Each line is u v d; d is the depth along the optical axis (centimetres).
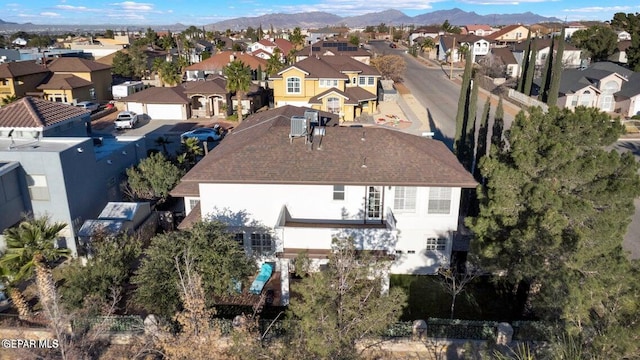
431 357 1677
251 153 2250
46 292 1720
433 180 2094
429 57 12225
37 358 1641
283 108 3356
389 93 6850
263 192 2183
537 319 1895
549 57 5759
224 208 2217
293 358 1283
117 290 1928
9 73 5853
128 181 2989
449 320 1686
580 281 1430
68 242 2547
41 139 2720
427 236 2247
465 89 2981
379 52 12569
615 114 5919
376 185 2084
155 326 1697
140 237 2600
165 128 5550
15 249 1961
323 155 2228
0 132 2764
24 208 2478
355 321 1370
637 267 1448
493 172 1744
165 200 3141
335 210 2214
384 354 1664
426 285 2211
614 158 1644
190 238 1894
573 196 1652
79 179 2616
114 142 3412
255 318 1728
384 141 2311
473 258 1845
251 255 2297
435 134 5034
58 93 6297
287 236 2006
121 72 8850
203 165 2234
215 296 1989
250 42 15300
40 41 15075
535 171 1725
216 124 5716
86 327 1750
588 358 1091
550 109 1873
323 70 5881
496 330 1656
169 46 11812
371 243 1988
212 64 8162
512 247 1653
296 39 11825
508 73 8506
